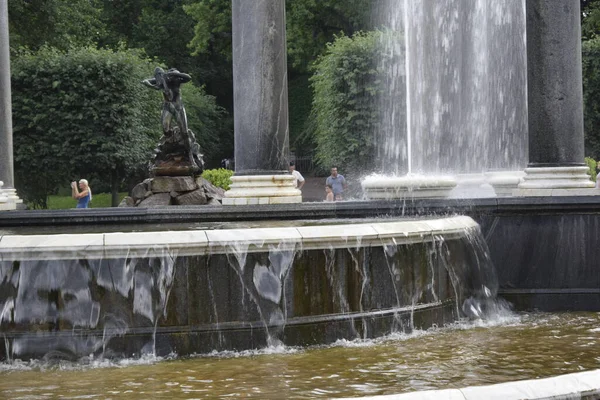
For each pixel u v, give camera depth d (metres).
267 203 18.45
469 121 21.56
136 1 69.50
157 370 10.38
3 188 24.92
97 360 11.10
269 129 18.69
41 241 11.23
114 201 42.88
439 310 13.09
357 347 11.55
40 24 49.62
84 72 40.66
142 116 43.25
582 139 17.03
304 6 55.56
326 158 42.69
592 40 40.44
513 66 21.44
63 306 11.16
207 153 62.78
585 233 15.39
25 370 10.69
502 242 15.55
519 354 11.00
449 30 21.53
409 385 9.30
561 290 15.41
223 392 9.12
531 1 16.97
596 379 7.84
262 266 11.53
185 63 69.62
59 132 40.62
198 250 11.33
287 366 10.38
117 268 11.20
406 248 12.55
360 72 41.31
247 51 18.69
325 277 11.81
